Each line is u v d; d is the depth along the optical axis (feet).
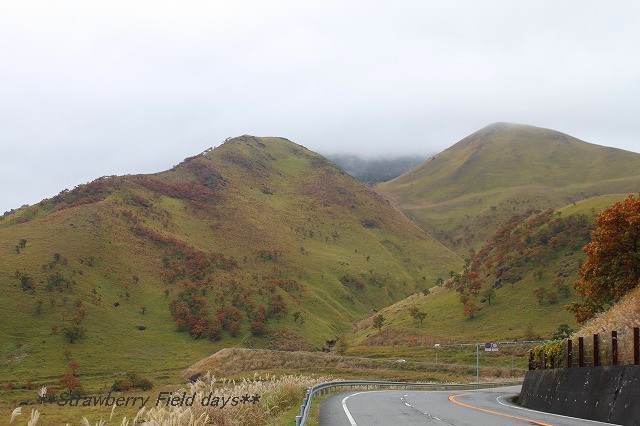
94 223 481.87
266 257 591.37
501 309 356.59
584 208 425.28
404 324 393.50
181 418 34.09
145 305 411.75
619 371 53.72
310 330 438.81
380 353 319.47
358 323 513.04
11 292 353.92
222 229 616.80
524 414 60.39
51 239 435.53
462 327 353.10
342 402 81.56
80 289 387.96
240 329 404.98
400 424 49.60
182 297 431.02
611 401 52.85
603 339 63.21
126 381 241.35
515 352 276.62
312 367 278.67
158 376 291.79
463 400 88.58
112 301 398.01
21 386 251.39
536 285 363.97
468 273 447.42
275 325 424.87
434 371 260.62
